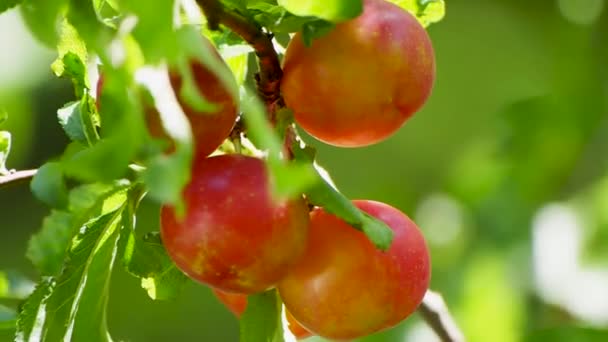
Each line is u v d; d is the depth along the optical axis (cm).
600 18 109
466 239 103
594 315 97
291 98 67
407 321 93
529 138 105
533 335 88
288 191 56
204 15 65
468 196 105
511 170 104
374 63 66
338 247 67
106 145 58
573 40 109
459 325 97
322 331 67
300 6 65
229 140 68
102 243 67
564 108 105
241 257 64
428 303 78
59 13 60
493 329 97
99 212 67
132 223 67
